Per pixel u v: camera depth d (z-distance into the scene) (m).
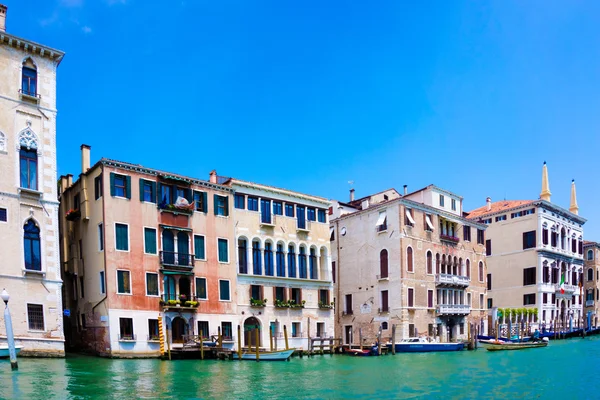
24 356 24.30
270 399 18.02
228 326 33.38
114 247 28.91
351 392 19.80
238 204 35.50
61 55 27.33
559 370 26.97
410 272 43.16
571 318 61.50
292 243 38.25
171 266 30.78
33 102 26.16
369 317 44.31
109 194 29.17
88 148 31.77
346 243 47.09
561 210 61.09
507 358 33.56
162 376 21.94
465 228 50.50
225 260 33.88
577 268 65.25
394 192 49.56
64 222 33.19
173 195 32.09
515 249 59.34
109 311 28.11
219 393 18.66
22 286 24.64
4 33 25.25
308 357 33.94
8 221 24.59
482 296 51.38
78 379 19.92
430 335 44.19
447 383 22.34
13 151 25.22
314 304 38.81
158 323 29.78
